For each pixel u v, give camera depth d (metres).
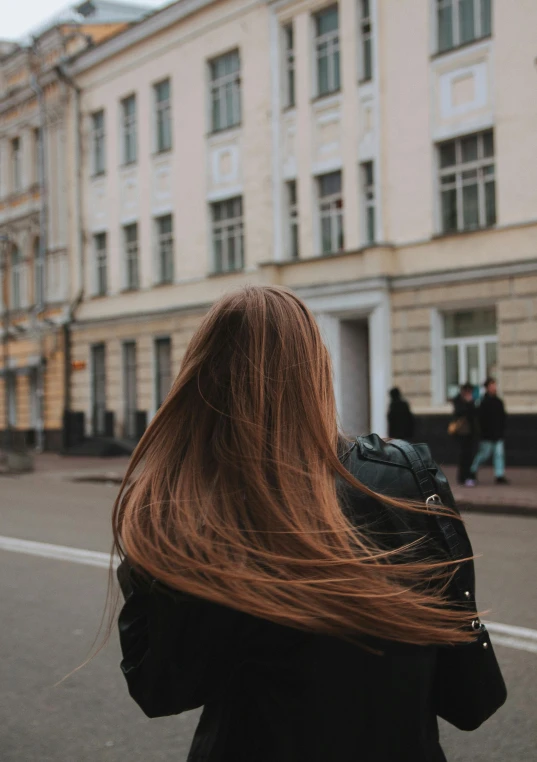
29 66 32.38
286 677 1.27
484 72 18.19
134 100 28.03
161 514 1.30
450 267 18.70
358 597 1.21
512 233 17.75
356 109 20.58
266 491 1.26
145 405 27.44
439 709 1.43
